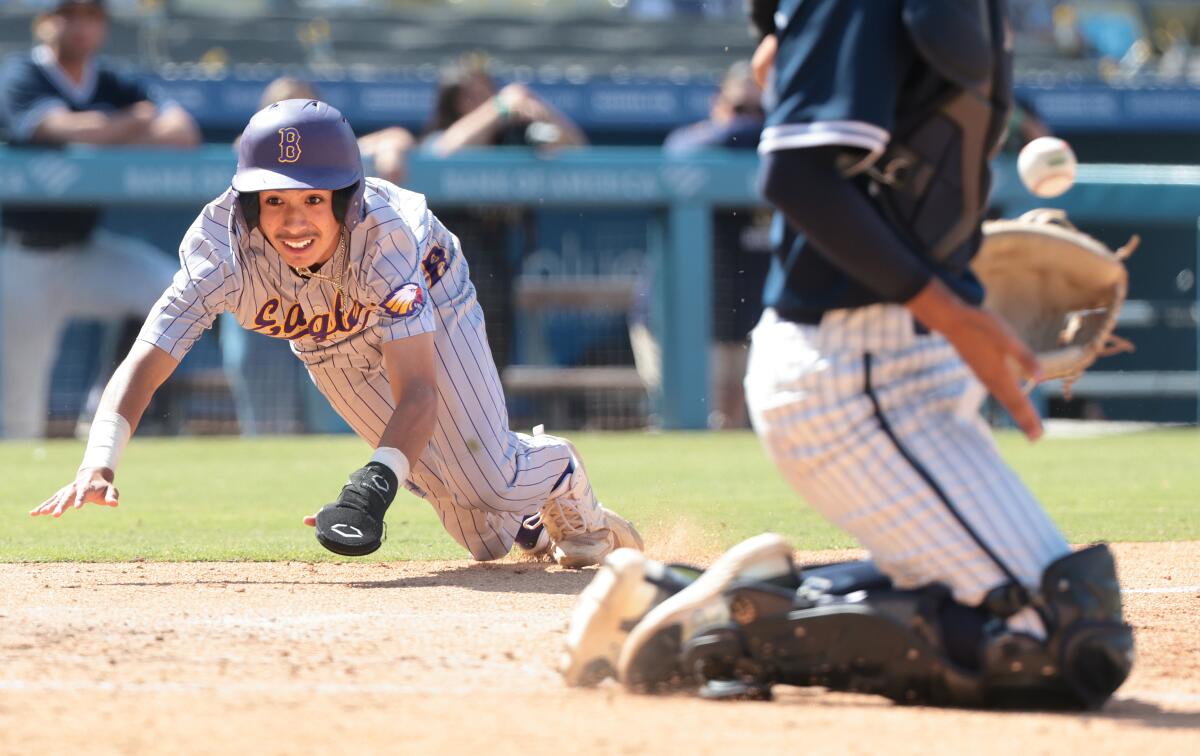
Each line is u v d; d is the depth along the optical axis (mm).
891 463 8516
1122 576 15203
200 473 29609
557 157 41312
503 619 11789
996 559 8438
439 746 7203
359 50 63438
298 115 11984
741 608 8711
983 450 8742
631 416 44875
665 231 42062
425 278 13758
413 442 12680
